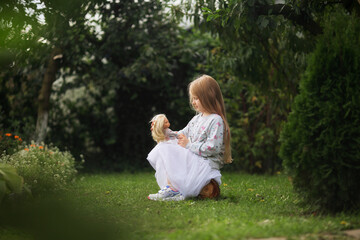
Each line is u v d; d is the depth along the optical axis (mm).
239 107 6805
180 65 7172
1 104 6344
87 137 7039
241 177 5480
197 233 1989
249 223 2246
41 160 4254
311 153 2633
